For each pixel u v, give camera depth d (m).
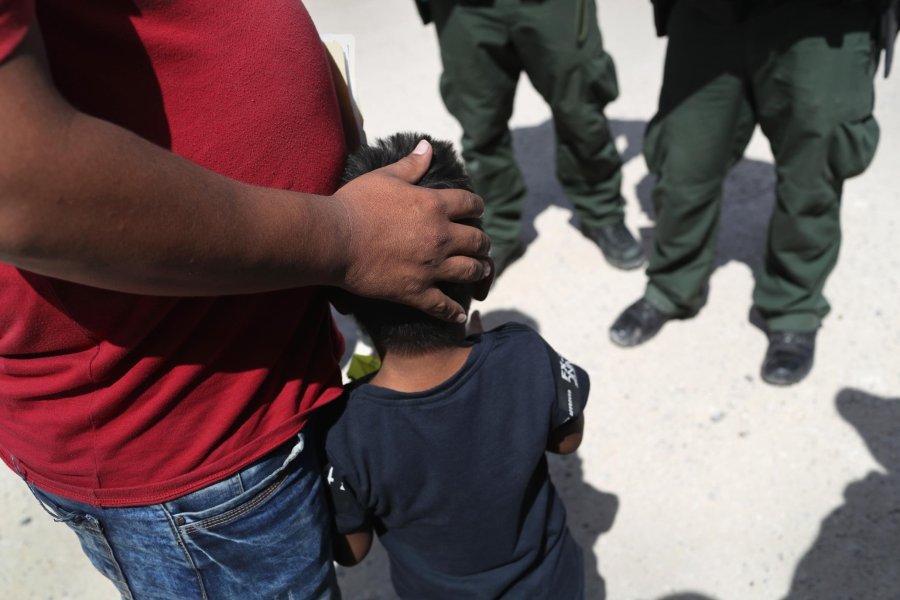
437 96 4.63
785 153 2.49
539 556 1.50
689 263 2.86
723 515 2.39
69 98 0.86
